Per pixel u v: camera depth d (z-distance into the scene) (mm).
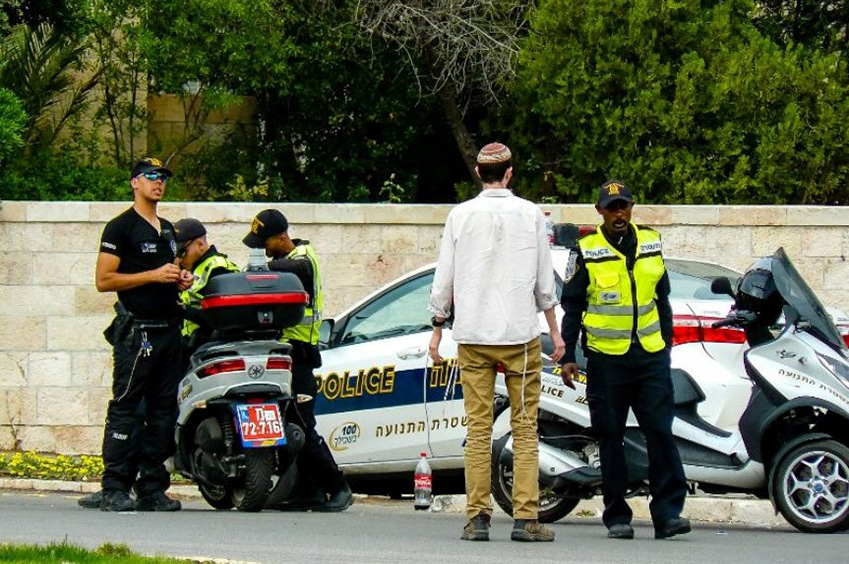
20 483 39531
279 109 62938
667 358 27125
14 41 53344
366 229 44688
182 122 61906
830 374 28953
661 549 25250
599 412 27125
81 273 44188
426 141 64875
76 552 21531
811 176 53969
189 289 31000
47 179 54531
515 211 25719
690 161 53656
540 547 25094
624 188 26672
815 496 28953
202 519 29250
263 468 30109
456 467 34156
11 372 44156
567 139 56969
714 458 29578
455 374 33969
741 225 44938
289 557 23047
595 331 26969
